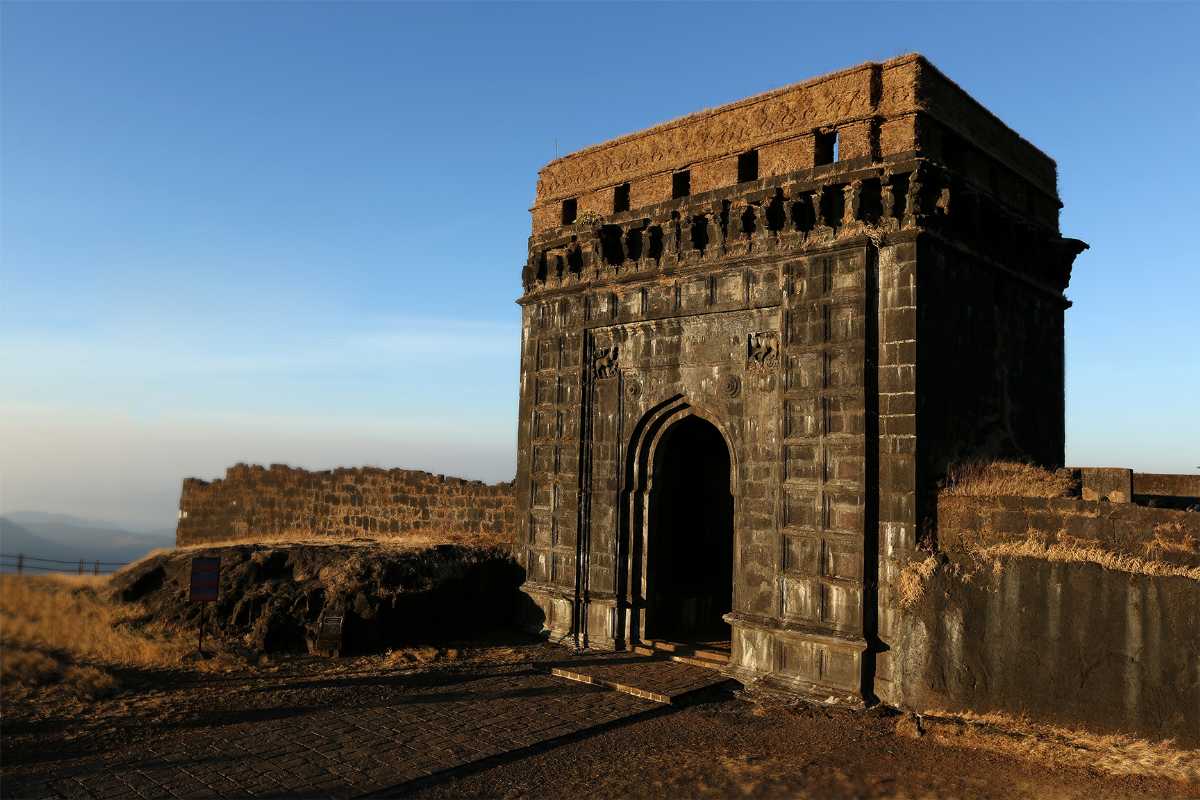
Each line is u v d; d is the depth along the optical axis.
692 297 19.06
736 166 18.64
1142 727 12.55
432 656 18.83
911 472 15.41
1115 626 12.99
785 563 16.69
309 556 21.53
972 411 17.19
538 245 22.78
